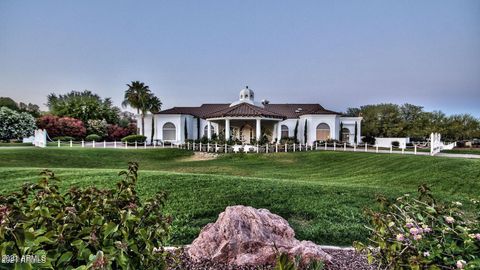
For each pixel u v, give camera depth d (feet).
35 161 64.13
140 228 8.39
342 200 27.30
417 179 44.09
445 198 30.27
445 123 172.65
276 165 70.08
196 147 98.27
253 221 15.44
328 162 71.87
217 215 22.75
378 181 44.62
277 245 14.30
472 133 164.45
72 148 87.35
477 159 59.57
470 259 8.66
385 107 180.96
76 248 7.25
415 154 75.77
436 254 8.72
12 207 6.84
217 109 142.82
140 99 138.62
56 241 6.91
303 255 13.57
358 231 19.97
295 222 22.03
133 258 8.07
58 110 186.80
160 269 9.33
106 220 8.18
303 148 96.94
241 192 28.19
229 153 87.97
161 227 9.37
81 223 7.66
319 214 23.50
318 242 18.54
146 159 82.69
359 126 127.95
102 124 172.65
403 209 11.52
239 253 14.24
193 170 62.18
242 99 129.08
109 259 6.85
